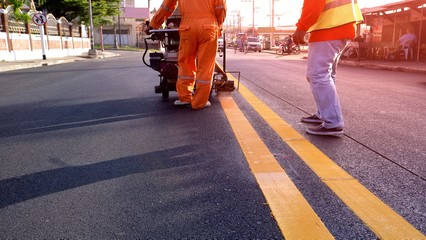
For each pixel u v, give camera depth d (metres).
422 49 20.33
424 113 4.59
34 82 8.83
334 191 2.11
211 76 4.72
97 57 26.73
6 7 19.80
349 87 7.53
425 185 2.21
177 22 5.30
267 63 16.77
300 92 6.48
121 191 2.16
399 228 1.69
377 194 2.07
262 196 2.06
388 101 5.59
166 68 5.40
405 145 3.08
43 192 2.17
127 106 5.11
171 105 5.12
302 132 3.52
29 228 1.75
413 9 18.95
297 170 2.46
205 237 1.63
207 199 2.03
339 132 3.35
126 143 3.21
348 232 1.66
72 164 2.67
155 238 1.63
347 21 3.24
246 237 1.63
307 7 3.18
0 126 3.98
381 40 22.48
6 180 2.37
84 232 1.70
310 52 3.41
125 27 68.06
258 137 3.31
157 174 2.44
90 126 3.90
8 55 19.20
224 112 4.54
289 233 1.65
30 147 3.14
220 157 2.77
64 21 29.02
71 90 7.07
